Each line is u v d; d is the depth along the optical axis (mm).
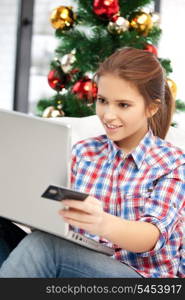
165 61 3074
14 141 1383
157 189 1552
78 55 2977
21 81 4398
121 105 1521
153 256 1543
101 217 1310
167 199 1524
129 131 1541
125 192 1579
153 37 3170
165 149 1617
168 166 1574
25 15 4352
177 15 4191
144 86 1528
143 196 1563
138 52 1562
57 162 1339
